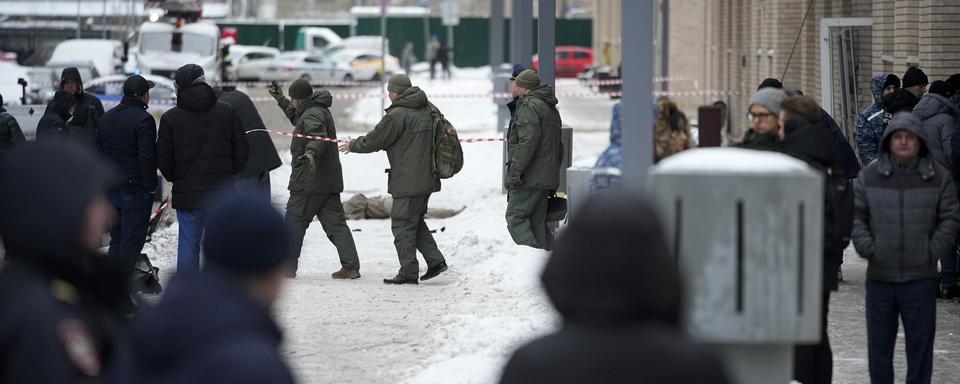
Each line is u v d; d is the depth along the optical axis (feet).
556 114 117.80
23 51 553.64
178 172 103.91
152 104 300.20
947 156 101.76
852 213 64.85
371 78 559.38
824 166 64.95
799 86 236.84
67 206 29.78
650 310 26.99
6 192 29.76
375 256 134.31
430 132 110.73
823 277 65.36
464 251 128.88
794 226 47.37
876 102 112.68
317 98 114.32
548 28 150.10
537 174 116.67
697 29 419.33
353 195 184.75
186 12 450.30
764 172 47.19
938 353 85.20
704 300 47.52
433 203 177.37
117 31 555.28
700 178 47.21
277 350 29.45
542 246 118.73
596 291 26.76
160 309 29.32
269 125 309.01
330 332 88.84
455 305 97.96
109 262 31.04
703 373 26.58
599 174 76.48
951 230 67.51
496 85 339.57
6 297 29.35
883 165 67.72
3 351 28.86
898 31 150.92
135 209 103.71
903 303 68.08
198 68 104.01
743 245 47.37
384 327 90.63
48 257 29.71
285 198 182.60
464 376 72.64
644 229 26.96
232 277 29.66
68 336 28.91
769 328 47.60
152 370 28.96
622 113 69.41
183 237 104.53
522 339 80.33
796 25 237.25
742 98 297.33
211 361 28.25
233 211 29.76
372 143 110.01
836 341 88.02
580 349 26.81
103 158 102.68
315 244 145.07
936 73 138.72
